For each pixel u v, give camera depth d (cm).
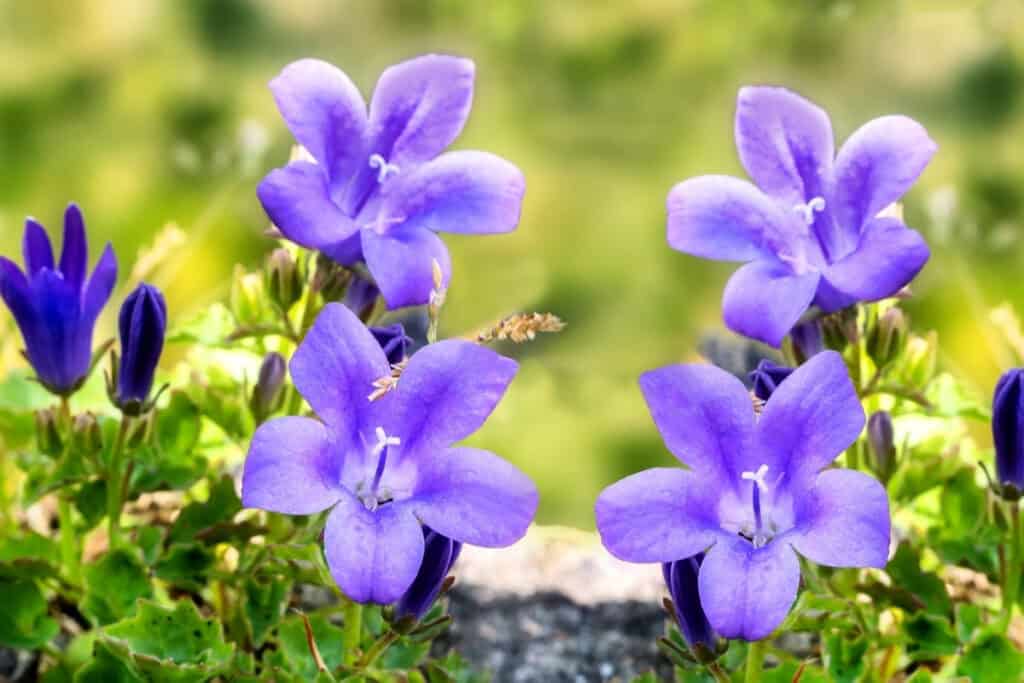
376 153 40
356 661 39
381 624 40
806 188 40
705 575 37
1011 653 40
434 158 40
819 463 37
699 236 39
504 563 44
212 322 43
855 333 40
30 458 42
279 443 37
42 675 41
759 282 39
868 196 40
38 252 40
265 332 41
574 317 69
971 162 78
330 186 40
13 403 43
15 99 78
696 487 37
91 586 41
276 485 36
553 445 61
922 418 43
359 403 38
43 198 73
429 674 40
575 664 43
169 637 40
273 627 41
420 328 46
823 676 40
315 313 41
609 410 63
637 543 37
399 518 37
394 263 39
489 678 41
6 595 41
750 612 36
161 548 41
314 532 39
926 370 42
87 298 40
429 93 40
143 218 71
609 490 37
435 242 39
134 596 41
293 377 37
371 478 38
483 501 37
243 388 41
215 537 40
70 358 40
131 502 43
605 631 43
